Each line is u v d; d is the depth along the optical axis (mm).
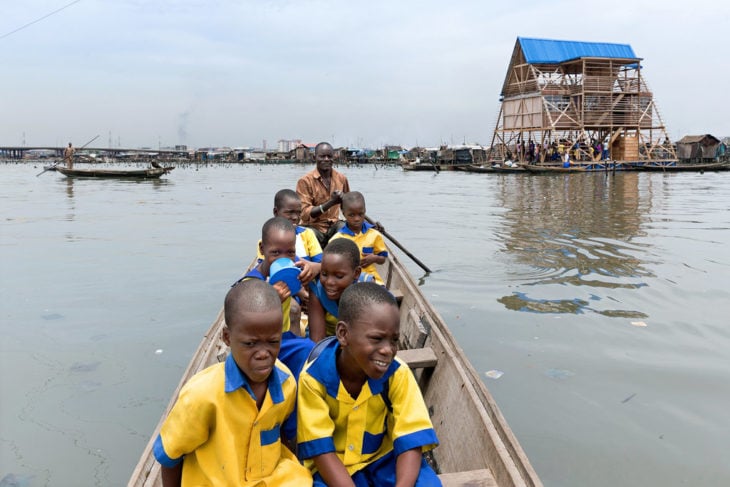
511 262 8625
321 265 3408
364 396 2369
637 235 10797
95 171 29719
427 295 6887
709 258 8633
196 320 6012
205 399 2123
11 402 4266
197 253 9367
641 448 3604
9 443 3736
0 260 8797
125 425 3955
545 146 36719
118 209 15672
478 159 47812
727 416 3971
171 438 2164
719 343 5227
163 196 20219
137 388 4492
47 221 13055
